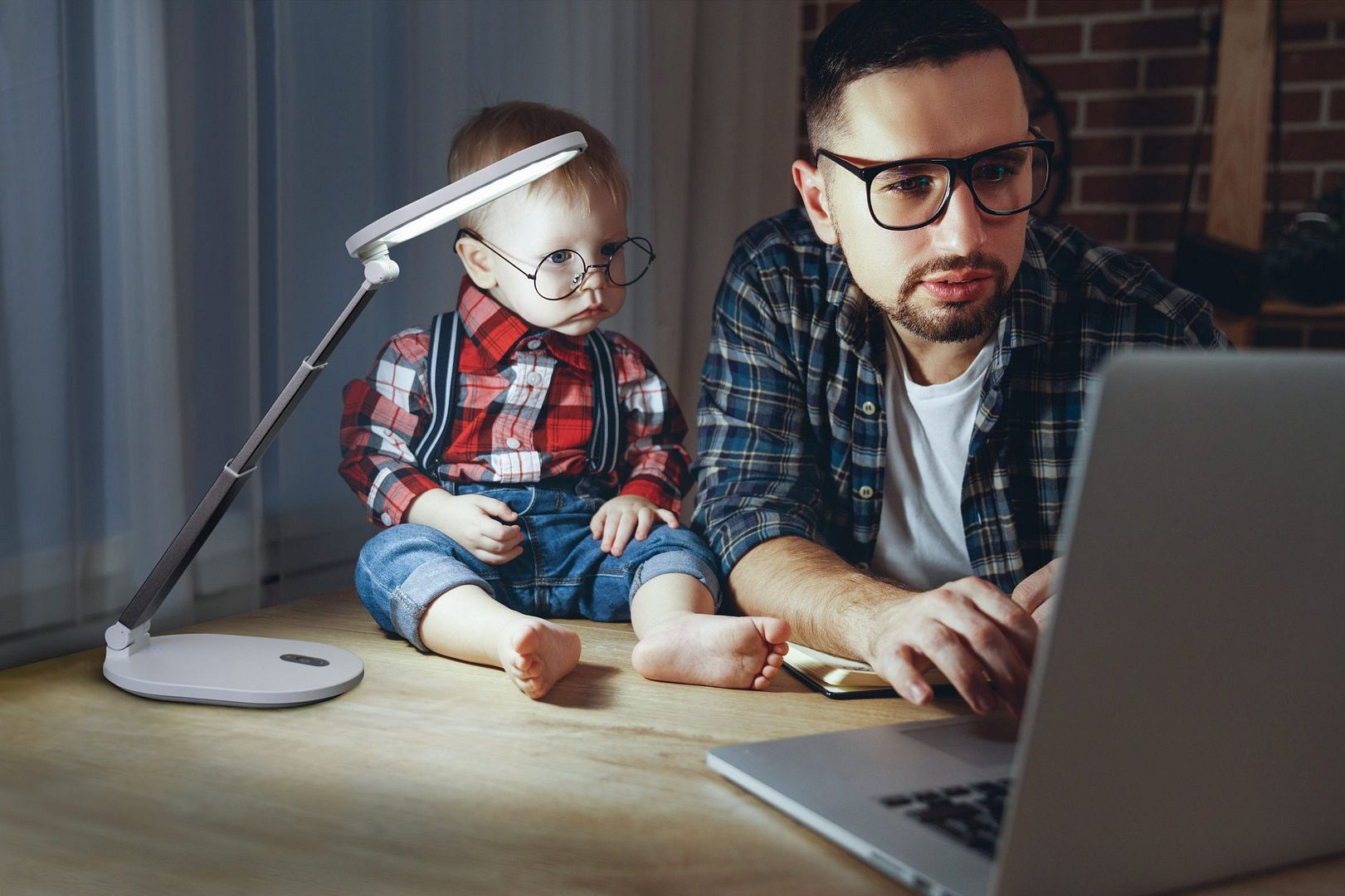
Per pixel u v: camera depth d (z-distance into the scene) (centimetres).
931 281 100
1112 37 246
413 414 119
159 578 86
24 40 91
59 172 95
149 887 54
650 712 80
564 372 123
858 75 99
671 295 200
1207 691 49
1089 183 251
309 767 69
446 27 137
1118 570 46
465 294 122
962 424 118
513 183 79
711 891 54
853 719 79
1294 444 47
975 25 98
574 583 109
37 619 95
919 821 58
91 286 101
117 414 103
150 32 102
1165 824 50
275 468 120
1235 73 215
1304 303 212
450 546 103
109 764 70
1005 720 75
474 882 55
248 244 112
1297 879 54
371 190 130
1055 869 48
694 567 103
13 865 57
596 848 58
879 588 90
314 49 122
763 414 118
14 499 93
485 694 84
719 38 212
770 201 244
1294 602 50
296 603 112
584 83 168
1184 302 116
